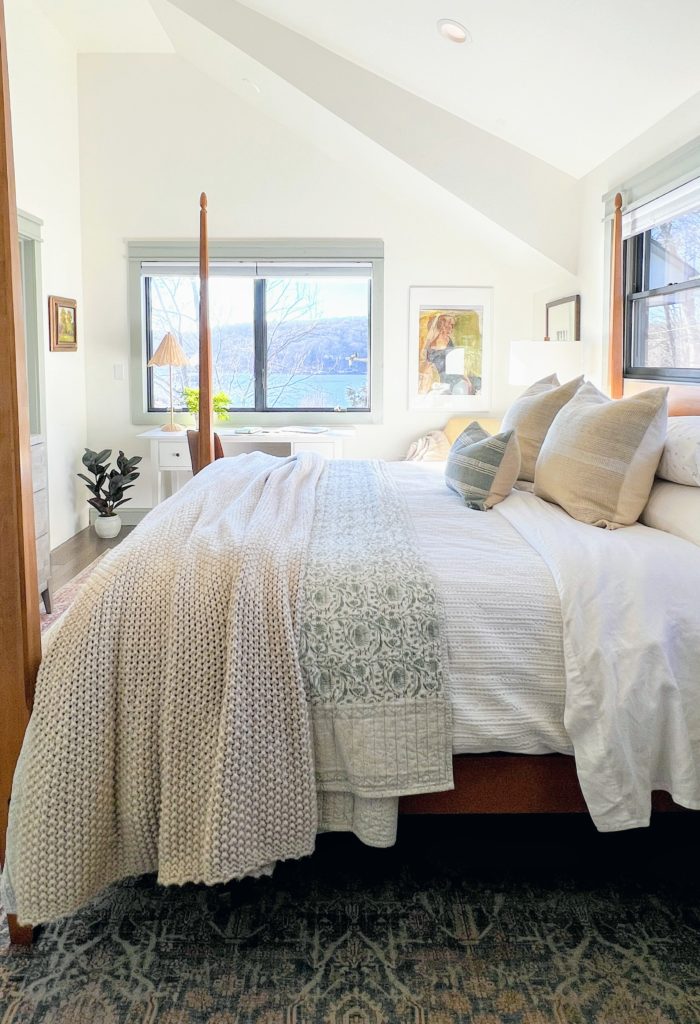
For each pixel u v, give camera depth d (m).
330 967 1.50
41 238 4.75
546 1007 1.40
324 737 1.59
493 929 1.61
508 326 5.73
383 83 4.50
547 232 4.66
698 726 1.64
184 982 1.47
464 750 1.64
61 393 5.20
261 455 3.58
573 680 1.63
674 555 1.81
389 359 5.77
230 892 1.74
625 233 3.82
